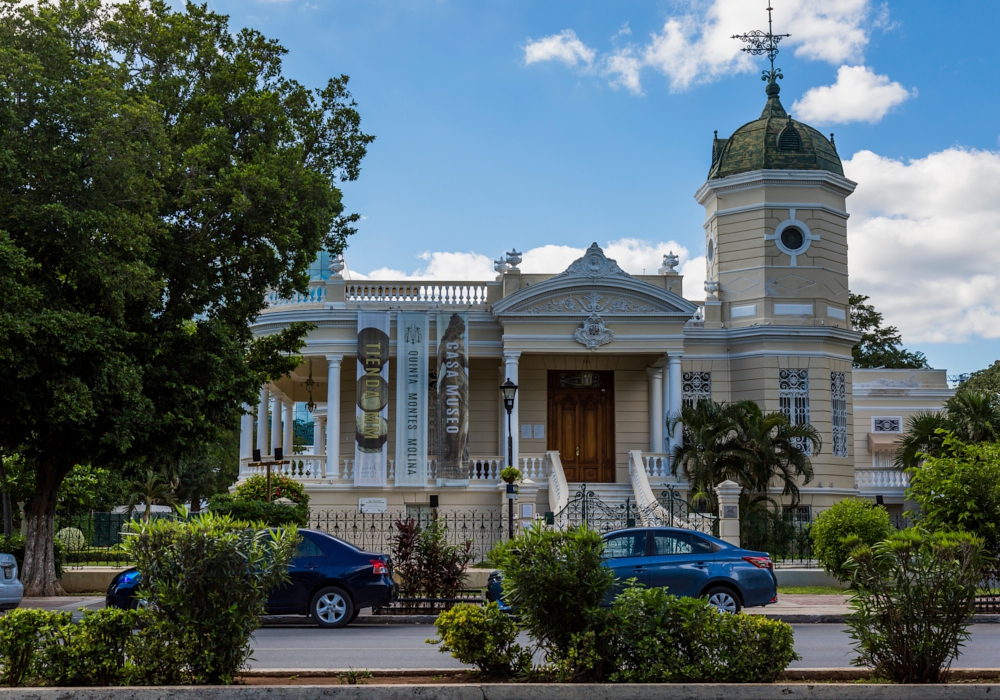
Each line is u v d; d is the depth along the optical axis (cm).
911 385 4988
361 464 3209
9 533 2858
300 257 2533
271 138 2480
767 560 1678
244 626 958
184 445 2184
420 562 1994
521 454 3288
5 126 1898
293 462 3309
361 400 3238
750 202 3647
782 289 3584
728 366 3588
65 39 2162
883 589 991
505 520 2966
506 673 1001
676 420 3212
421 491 3219
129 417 1975
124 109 2023
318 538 1719
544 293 3288
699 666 948
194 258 2298
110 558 2936
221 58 2506
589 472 3497
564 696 895
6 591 1719
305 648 1378
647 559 1655
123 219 1969
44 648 912
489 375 3544
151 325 2153
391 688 880
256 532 1005
